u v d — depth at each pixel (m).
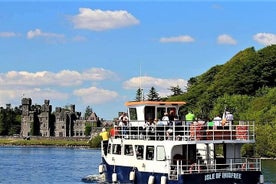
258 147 121.69
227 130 48.06
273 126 127.50
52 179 78.56
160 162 47.66
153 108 53.88
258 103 151.12
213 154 49.66
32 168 103.50
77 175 85.00
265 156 122.94
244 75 193.38
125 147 53.47
